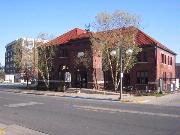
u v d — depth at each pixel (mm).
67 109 21344
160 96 36594
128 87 43688
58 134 12961
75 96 35562
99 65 45812
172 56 55094
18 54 52500
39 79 53031
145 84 44406
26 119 17078
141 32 46844
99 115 18047
